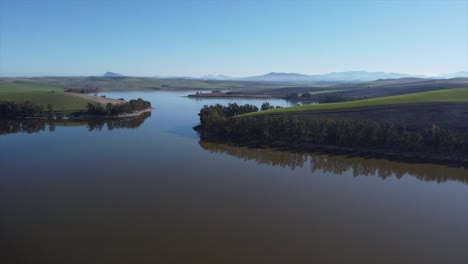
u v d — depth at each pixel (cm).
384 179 5622
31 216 4081
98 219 4019
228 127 8644
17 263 3128
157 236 3647
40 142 8019
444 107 8619
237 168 6141
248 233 3738
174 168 6056
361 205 4556
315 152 7269
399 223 4047
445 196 4909
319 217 4169
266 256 3297
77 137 8681
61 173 5662
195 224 3925
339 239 3641
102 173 5684
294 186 5250
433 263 3234
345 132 7581
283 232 3772
